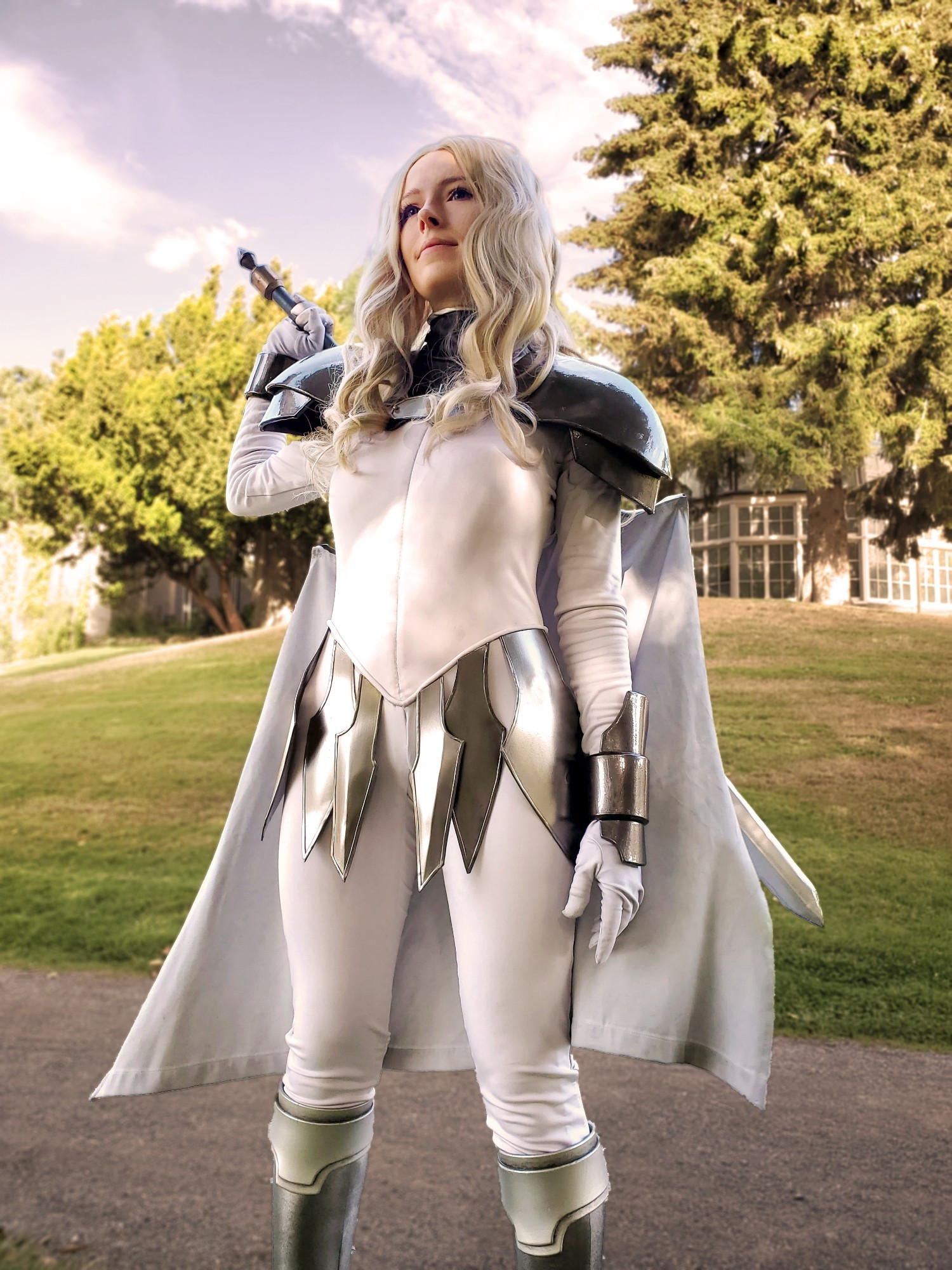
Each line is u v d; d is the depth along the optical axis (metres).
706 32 14.63
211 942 1.39
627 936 1.33
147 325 21.88
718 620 13.88
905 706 9.42
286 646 1.46
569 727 1.21
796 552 18.38
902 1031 3.60
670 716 1.36
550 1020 1.13
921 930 4.87
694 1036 1.30
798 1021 3.72
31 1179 2.30
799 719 9.21
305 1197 1.16
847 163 14.74
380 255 1.37
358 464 1.27
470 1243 2.00
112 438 20.55
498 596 1.20
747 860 1.27
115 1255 1.93
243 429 1.57
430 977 1.38
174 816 8.27
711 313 14.72
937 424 13.22
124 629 24.47
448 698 1.17
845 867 5.91
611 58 15.65
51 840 7.73
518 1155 1.11
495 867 1.13
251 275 1.60
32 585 23.12
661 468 1.22
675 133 14.98
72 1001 4.12
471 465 1.20
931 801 7.05
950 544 19.58
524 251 1.28
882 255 14.12
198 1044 1.38
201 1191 2.24
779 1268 1.90
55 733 11.57
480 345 1.24
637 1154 2.47
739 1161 2.43
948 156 13.89
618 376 1.26
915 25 14.14
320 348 1.53
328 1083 1.18
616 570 1.27
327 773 1.21
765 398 13.86
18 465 20.31
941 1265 1.91
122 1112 2.76
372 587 1.23
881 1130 2.63
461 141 1.33
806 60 14.10
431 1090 2.94
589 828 1.18
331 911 1.18
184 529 21.11
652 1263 1.92
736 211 14.29
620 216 15.47
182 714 12.05
